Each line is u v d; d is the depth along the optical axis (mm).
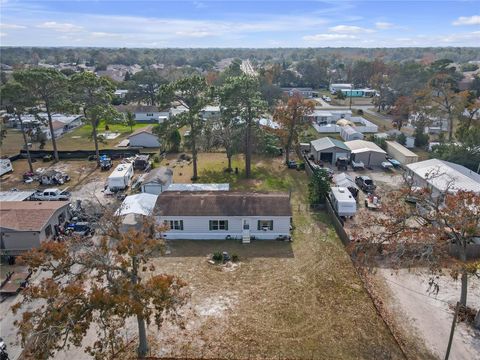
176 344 22312
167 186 43281
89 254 19031
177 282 19578
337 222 35688
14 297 26406
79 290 17219
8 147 63656
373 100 112062
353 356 21547
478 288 27578
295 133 53625
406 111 79250
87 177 50281
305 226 36969
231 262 30828
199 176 50000
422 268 29922
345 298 26484
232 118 47500
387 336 23031
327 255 31906
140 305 16797
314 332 23359
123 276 19094
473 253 30656
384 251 31578
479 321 23422
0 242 31562
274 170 52750
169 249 32656
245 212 34125
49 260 18328
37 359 15773
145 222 22094
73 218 36969
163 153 59844
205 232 34688
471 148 50000
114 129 79125
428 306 25656
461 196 24594
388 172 52312
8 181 48656
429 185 41219
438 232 24094
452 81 87438
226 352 21766
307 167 51406
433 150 57375
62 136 72312
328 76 159375
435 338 22812
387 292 27109
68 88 52438
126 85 117938
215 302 25953
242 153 59344
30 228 31516
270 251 32625
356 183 47406
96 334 23234
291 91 122562
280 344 22391
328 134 74312
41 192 42812
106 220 21281
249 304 25797
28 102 48406
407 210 33094
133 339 22750
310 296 26672
